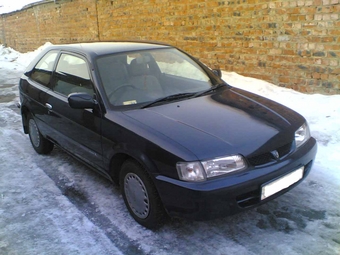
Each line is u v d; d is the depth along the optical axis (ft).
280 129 10.54
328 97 20.15
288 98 21.02
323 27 19.77
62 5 44.16
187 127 10.18
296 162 10.29
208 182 8.99
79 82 13.04
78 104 11.50
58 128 14.24
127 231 10.73
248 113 11.28
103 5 36.47
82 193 13.15
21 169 15.43
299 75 21.50
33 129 16.90
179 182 9.18
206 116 10.92
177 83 13.29
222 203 9.06
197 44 27.40
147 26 31.60
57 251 9.95
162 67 13.80
